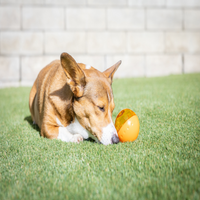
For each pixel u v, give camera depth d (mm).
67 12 3305
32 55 3314
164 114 1608
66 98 1424
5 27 3258
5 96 2584
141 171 1156
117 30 3404
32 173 1183
